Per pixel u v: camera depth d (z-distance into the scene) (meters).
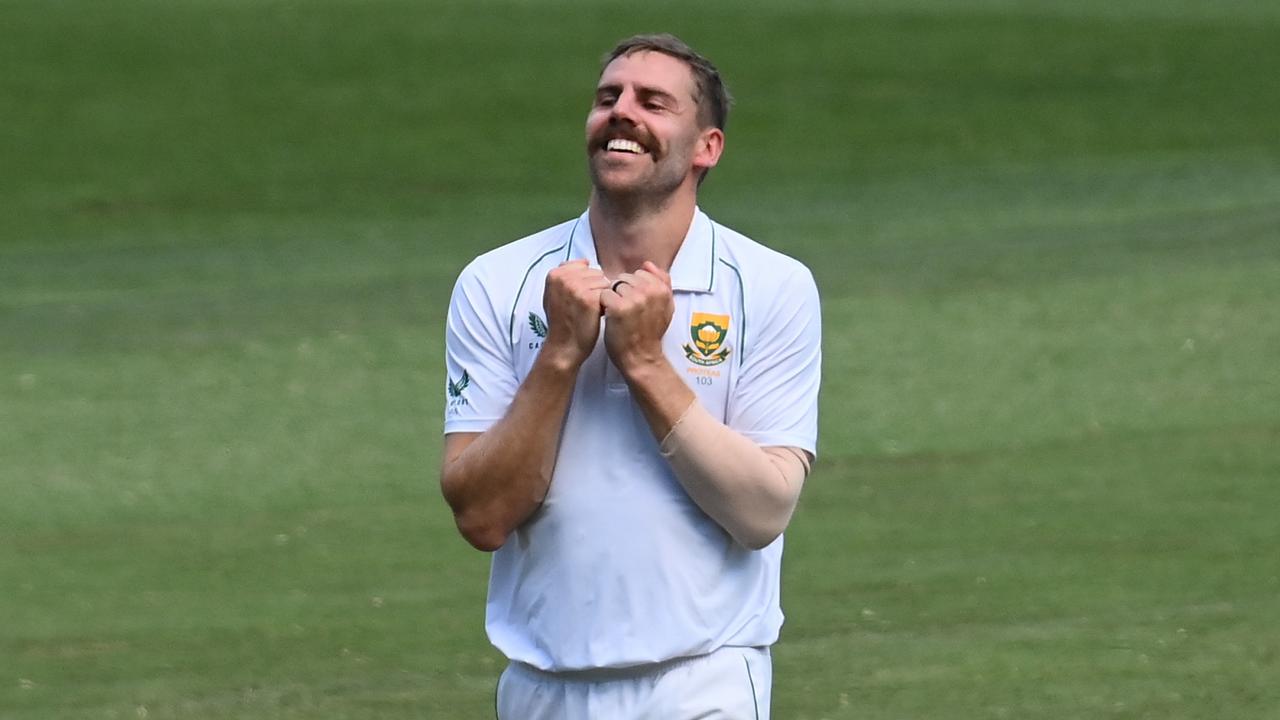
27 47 94.31
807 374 13.32
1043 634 26.64
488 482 12.77
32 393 43.97
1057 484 35.09
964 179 72.44
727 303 13.06
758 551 13.36
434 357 46.94
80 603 29.45
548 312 12.59
